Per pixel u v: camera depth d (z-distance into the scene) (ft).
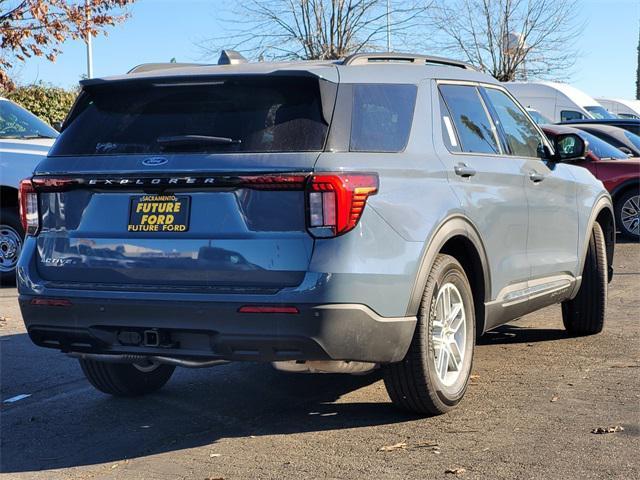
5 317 29.71
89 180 16.46
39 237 17.20
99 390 19.71
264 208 15.33
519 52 106.22
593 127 56.13
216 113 16.34
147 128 16.70
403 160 16.65
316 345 15.12
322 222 15.08
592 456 15.10
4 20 47.67
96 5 49.01
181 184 15.71
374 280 15.46
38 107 64.64
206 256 15.58
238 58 18.34
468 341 18.37
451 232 17.34
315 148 15.55
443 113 18.57
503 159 20.18
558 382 19.98
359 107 16.46
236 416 18.38
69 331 16.61
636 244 47.14
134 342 16.21
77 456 16.24
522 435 16.31
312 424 17.56
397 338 16.07
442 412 17.65
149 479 14.90
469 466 14.82
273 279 15.23
